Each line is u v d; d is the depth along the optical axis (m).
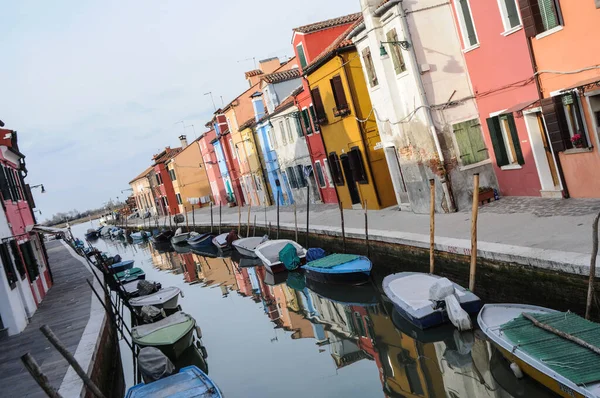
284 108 30.03
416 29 16.06
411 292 11.33
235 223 33.06
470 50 15.66
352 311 14.20
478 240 11.74
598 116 11.80
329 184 27.05
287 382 10.26
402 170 18.19
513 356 7.38
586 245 9.32
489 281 10.93
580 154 12.36
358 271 14.42
